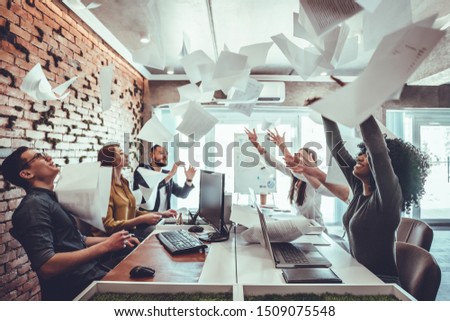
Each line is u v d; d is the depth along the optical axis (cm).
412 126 486
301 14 68
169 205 292
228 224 203
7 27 189
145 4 82
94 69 311
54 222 128
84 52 290
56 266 115
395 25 51
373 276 121
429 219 495
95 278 132
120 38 316
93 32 304
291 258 138
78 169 124
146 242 171
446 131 485
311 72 83
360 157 137
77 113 278
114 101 361
